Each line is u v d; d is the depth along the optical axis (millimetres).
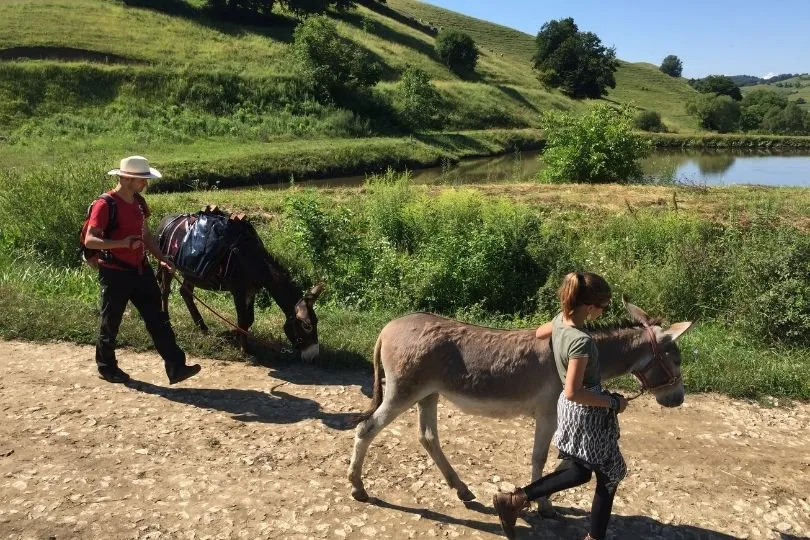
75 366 6219
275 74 41406
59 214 10461
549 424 3908
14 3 43469
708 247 9711
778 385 6348
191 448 4840
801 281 8047
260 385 6082
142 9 48594
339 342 6988
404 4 99625
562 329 3549
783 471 4891
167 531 3848
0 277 8852
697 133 59969
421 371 3963
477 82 61531
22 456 4566
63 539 3715
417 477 4590
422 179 27875
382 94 44719
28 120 30078
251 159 27656
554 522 4145
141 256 5773
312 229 9727
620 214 12688
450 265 9430
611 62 75875
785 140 53500
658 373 3881
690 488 4609
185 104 35844
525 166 34438
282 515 4066
